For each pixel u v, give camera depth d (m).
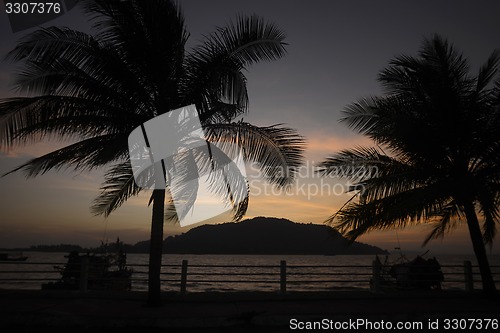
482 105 12.73
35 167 10.13
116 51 10.73
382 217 11.99
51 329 8.55
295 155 10.71
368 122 13.59
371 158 13.59
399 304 11.35
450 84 12.82
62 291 12.02
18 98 9.78
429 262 16.52
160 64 10.57
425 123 12.95
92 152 10.50
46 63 9.91
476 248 12.93
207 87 10.67
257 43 10.31
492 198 10.17
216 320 9.16
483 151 12.67
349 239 12.70
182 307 10.41
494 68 13.52
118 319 8.88
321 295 12.62
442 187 11.05
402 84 13.53
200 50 10.59
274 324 9.42
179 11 10.99
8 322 8.86
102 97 10.49
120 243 22.78
